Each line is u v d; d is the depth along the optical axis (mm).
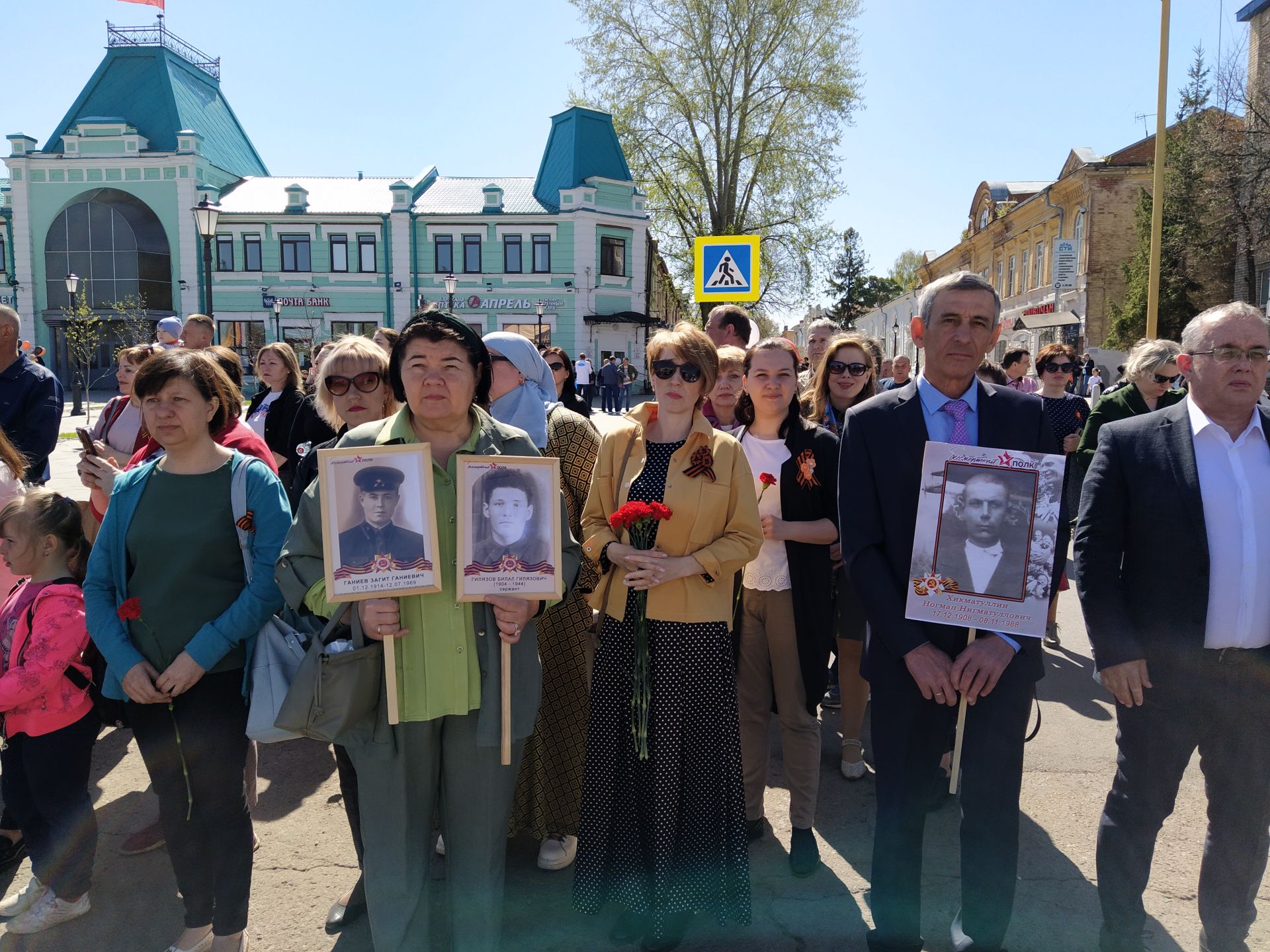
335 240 34406
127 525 2502
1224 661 2406
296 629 2650
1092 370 22781
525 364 3186
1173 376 4961
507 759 2312
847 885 3023
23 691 2689
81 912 2824
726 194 29125
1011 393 2529
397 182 34625
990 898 2434
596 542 2777
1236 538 2381
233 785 2541
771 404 3293
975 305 2424
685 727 2666
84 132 34562
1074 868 3105
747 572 3227
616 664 2723
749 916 2664
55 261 35156
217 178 36344
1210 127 21812
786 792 3754
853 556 2547
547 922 2803
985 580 2363
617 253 35094
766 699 3268
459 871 2396
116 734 4246
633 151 28688
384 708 2232
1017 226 36656
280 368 5082
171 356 2502
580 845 2703
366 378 3156
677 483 2699
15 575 2920
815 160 28734
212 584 2502
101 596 2500
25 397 4371
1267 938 2705
